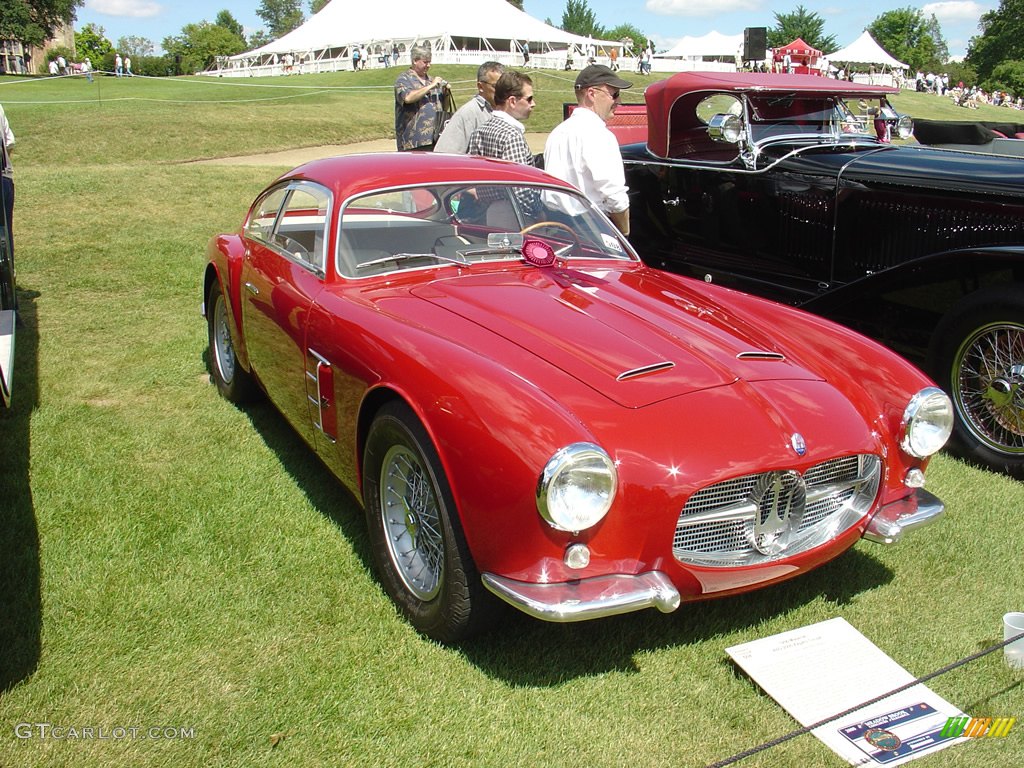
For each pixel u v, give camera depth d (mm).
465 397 2484
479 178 3867
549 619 2314
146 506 3545
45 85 31562
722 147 5734
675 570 2518
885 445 2934
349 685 2557
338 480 3688
